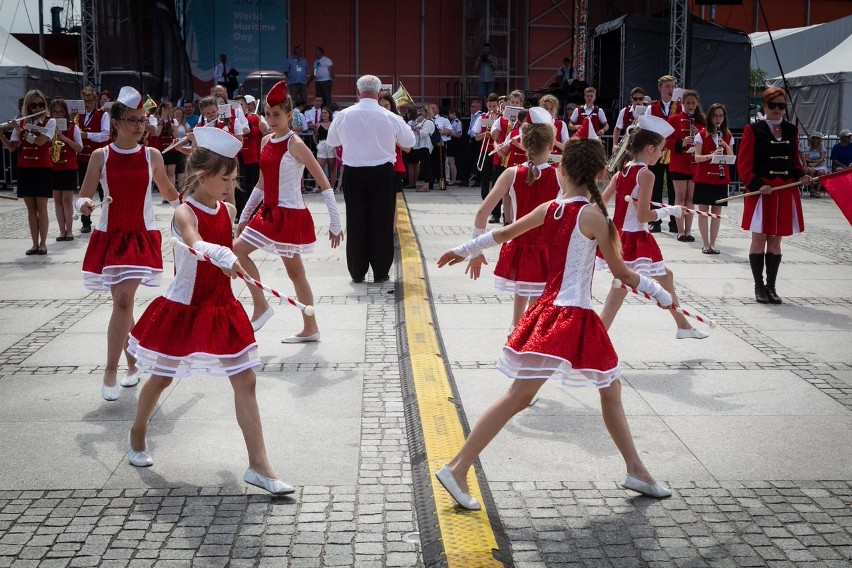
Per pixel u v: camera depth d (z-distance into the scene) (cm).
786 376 628
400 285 890
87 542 387
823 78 2148
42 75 2081
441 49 2806
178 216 444
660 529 403
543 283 600
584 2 2472
